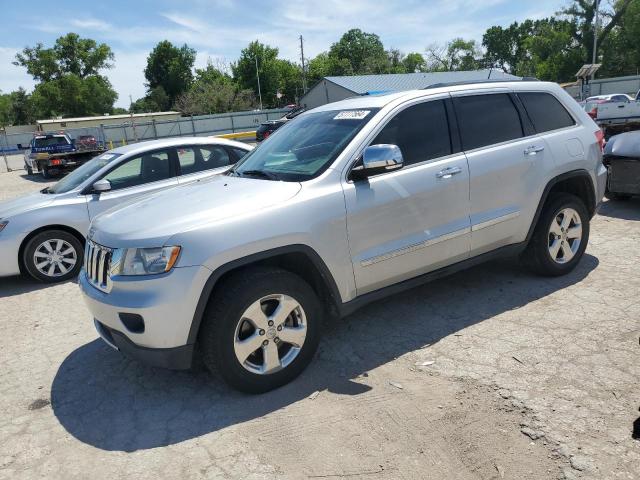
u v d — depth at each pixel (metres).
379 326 4.27
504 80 4.77
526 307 4.37
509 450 2.69
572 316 4.12
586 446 2.65
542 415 2.92
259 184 3.72
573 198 4.85
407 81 46.69
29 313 5.53
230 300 3.17
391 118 3.95
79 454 3.00
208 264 3.10
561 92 5.02
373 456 2.74
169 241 3.10
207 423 3.17
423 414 3.05
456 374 3.44
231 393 3.47
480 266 5.41
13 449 3.10
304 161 3.87
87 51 86.00
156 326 3.10
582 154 4.86
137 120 65.62
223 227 3.18
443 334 4.04
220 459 2.83
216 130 47.03
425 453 2.73
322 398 3.31
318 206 3.47
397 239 3.83
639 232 6.27
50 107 83.38
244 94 70.88
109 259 3.31
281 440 2.94
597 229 6.56
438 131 4.13
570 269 4.98
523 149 4.47
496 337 3.90
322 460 2.74
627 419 2.83
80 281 3.72
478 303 4.54
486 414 2.99
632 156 7.10
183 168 7.32
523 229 4.54
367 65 90.94
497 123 4.46
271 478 2.65
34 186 20.52
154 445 3.01
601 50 60.47
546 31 66.38
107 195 6.80
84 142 34.12
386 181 3.77
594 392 3.10
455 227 4.10
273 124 31.48
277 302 3.40
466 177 4.12
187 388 3.60
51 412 3.48
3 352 4.54
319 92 47.84
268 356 3.36
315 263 3.46
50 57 83.19
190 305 3.10
